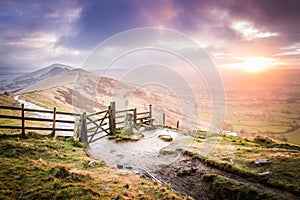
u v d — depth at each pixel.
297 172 7.22
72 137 11.80
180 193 6.61
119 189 5.82
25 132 11.46
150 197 5.64
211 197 6.69
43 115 21.47
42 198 4.77
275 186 6.41
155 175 7.88
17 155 7.66
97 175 6.82
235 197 6.27
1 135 10.05
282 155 9.05
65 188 5.27
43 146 9.36
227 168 7.78
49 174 6.05
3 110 19.11
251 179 7.02
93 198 4.92
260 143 12.43
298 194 5.95
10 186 5.14
